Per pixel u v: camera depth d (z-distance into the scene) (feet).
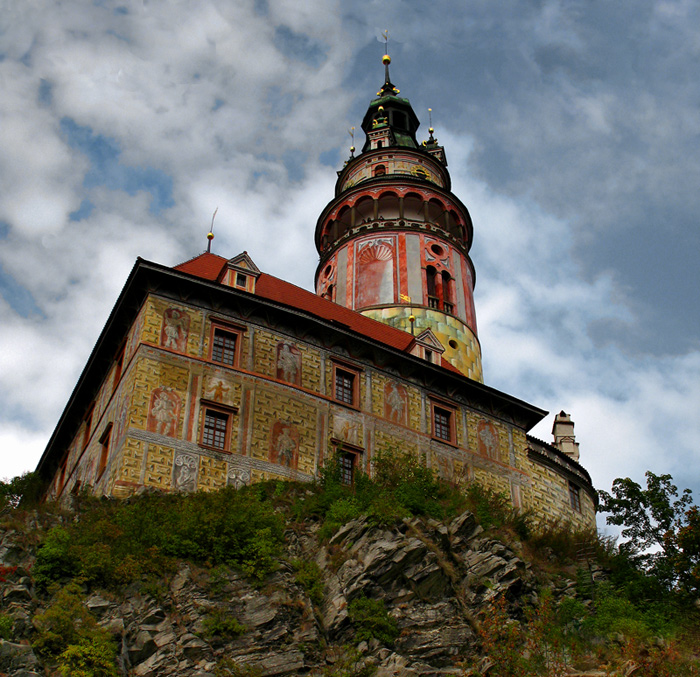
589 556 117.60
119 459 112.88
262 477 119.85
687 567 108.68
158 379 119.55
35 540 91.04
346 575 94.38
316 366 134.10
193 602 86.28
